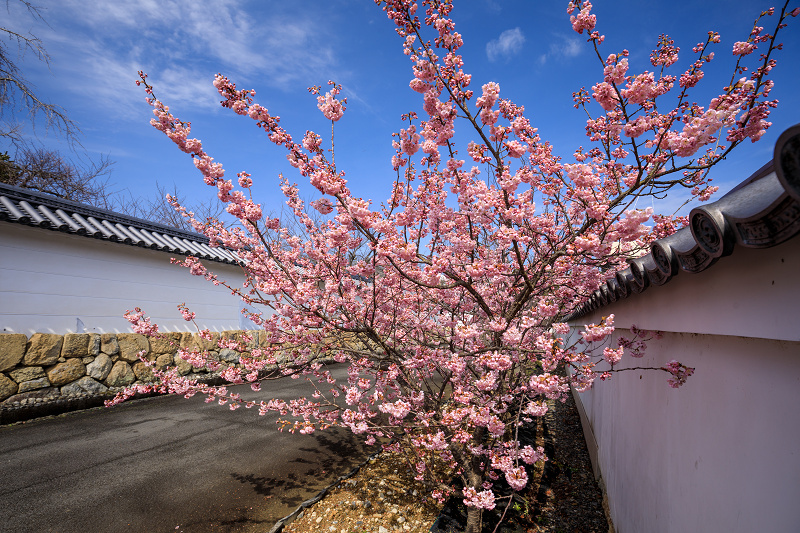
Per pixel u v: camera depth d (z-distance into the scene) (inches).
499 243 141.7
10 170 586.9
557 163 112.3
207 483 157.8
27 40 340.8
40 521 126.6
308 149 117.3
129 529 125.4
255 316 181.3
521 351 119.0
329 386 330.0
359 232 112.0
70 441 193.0
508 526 133.6
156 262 338.3
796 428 44.7
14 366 227.8
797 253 41.2
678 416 80.4
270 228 135.0
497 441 121.6
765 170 48.8
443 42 91.2
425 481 136.4
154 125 100.1
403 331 166.1
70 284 274.2
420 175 137.6
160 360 309.9
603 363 179.6
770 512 48.1
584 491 167.6
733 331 54.6
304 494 153.7
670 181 91.7
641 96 75.8
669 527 80.5
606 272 117.1
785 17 78.1
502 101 116.3
